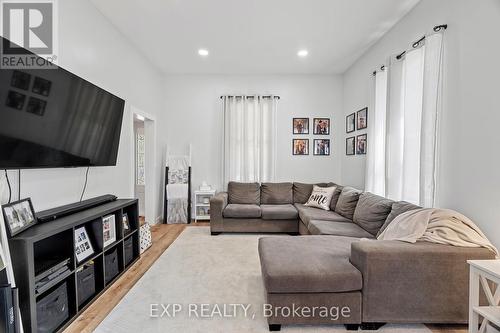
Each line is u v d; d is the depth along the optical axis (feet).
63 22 7.73
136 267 9.43
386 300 5.89
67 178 7.88
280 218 13.21
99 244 7.52
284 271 5.94
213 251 11.00
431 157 7.76
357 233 9.04
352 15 9.68
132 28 10.75
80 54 8.50
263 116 16.34
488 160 6.30
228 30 10.87
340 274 5.87
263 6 9.14
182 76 16.53
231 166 16.37
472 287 5.27
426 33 7.97
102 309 6.83
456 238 6.15
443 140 7.66
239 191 15.17
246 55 13.48
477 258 5.82
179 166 16.34
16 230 5.32
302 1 8.85
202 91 16.58
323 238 8.25
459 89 7.11
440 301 5.88
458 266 5.84
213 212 13.41
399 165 9.70
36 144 6.05
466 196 6.89
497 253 5.90
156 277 8.64
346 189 12.50
